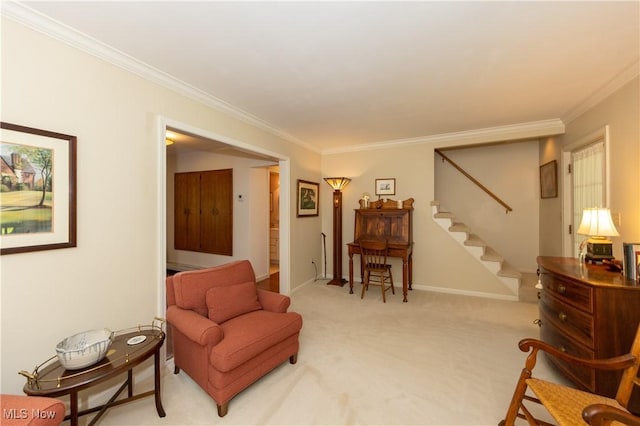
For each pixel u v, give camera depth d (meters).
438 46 1.82
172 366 2.22
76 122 1.67
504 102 2.78
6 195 1.40
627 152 2.20
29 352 1.48
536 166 4.41
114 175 1.87
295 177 4.19
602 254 2.12
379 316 3.20
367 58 1.96
